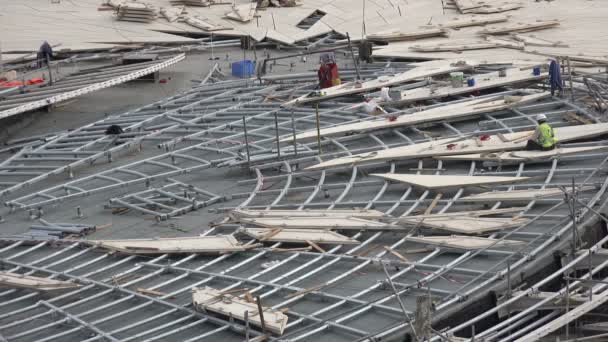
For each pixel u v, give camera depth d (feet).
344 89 132.46
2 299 77.61
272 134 118.52
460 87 129.59
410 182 94.32
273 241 84.17
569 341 71.15
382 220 86.48
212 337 68.39
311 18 198.59
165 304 73.72
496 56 153.58
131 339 68.08
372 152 105.50
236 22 191.52
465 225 83.15
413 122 115.44
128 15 194.29
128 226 92.53
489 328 71.10
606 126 107.55
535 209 87.86
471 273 75.00
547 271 77.15
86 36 183.11
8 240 89.45
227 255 82.79
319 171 103.19
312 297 73.87
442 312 69.10
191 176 106.73
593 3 194.29
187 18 193.98
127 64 159.63
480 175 97.50
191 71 162.71
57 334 69.82
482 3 194.80
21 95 131.03
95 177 106.01
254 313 69.00
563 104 121.39
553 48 157.17
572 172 96.89
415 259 79.66
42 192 102.42
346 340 66.95
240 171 107.14
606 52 151.94
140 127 125.80
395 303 71.82
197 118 126.62
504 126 114.01
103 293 76.54
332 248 82.99
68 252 86.94
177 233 89.71
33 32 187.11
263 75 152.35
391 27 181.68
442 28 174.70
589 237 82.23
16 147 120.78
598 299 70.44
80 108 141.08
